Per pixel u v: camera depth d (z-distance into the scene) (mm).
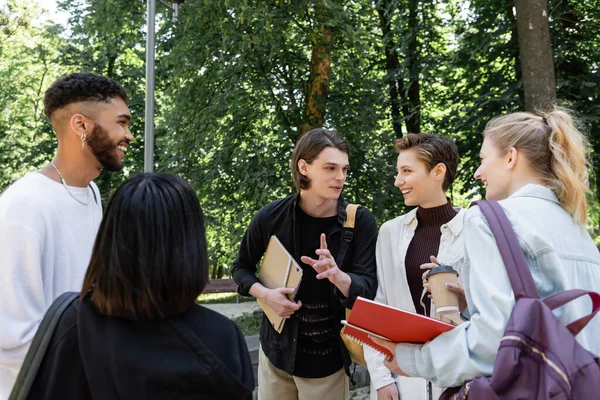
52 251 1688
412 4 10625
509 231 1375
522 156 1562
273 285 2367
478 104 9477
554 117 1585
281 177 9469
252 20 8477
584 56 9617
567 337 1215
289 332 2355
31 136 19250
